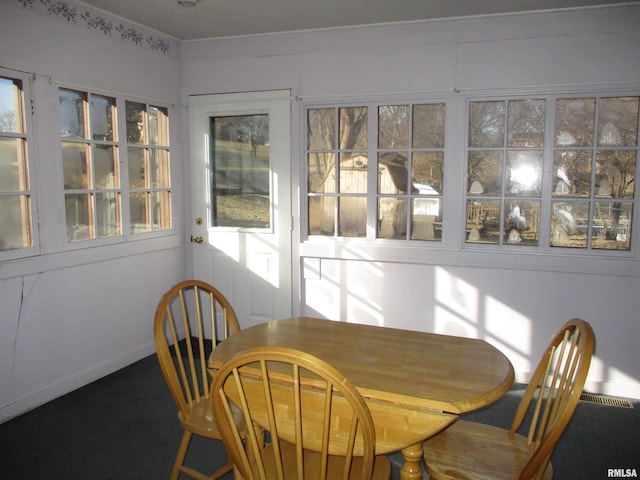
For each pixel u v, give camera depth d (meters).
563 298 3.14
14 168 2.67
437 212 3.37
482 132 3.24
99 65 3.12
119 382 3.19
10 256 2.64
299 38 3.52
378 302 3.54
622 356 3.07
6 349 2.66
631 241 3.02
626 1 2.84
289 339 2.01
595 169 3.05
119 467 2.30
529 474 1.46
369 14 3.13
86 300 3.12
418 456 1.59
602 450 2.46
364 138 3.49
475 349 1.91
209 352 3.73
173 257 3.87
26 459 2.34
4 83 2.60
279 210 3.72
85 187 3.09
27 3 2.66
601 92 2.98
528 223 3.21
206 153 3.87
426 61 3.25
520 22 3.05
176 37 3.70
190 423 1.90
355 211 3.57
